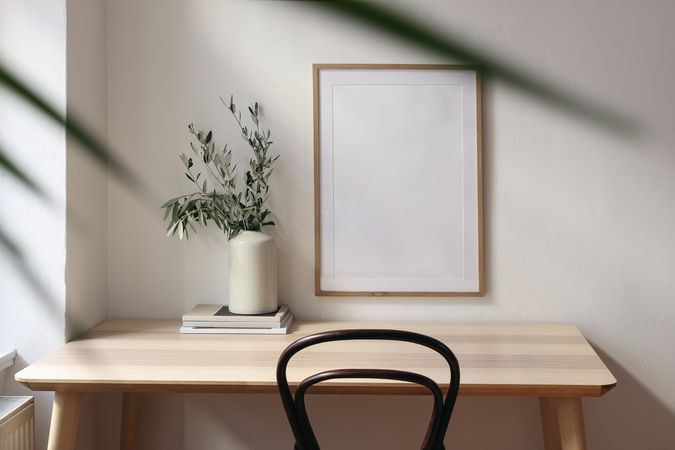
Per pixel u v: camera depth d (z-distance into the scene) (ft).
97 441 6.18
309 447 3.93
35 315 5.47
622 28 6.07
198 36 6.25
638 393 6.22
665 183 6.12
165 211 6.32
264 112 6.25
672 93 6.05
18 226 5.43
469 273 6.24
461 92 6.16
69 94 5.38
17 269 5.44
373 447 6.39
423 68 6.14
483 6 6.08
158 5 6.23
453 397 3.90
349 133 6.21
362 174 6.23
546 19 6.08
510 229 6.23
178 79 6.26
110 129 6.28
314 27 6.14
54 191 5.40
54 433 4.54
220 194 6.31
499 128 6.19
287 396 3.89
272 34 6.21
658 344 6.18
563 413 4.50
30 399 5.22
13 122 5.34
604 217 6.17
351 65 6.14
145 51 6.25
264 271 5.82
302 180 6.27
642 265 6.16
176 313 6.39
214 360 4.88
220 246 6.35
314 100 6.17
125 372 4.58
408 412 6.36
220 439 6.42
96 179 6.07
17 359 5.49
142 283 6.38
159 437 6.42
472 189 6.20
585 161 6.15
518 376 4.49
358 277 6.30
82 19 5.64
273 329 5.68
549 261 6.22
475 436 6.36
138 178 6.30
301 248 6.30
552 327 6.03
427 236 6.24
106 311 6.37
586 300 6.21
